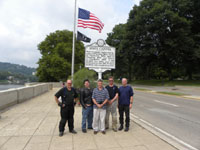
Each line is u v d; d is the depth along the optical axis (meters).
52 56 33.16
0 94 8.06
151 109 9.45
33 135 4.72
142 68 44.97
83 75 10.45
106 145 4.10
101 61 11.16
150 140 4.46
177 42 31.12
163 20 31.48
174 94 17.27
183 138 4.81
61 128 4.72
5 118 6.59
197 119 7.10
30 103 10.52
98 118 5.07
